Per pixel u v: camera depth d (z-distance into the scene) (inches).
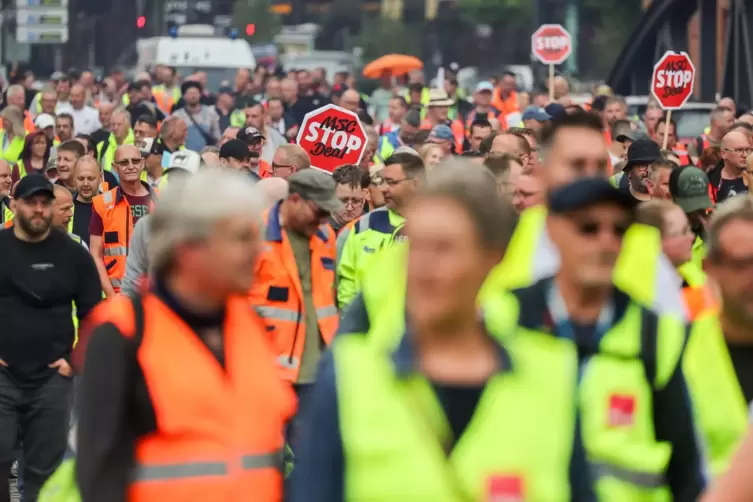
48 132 2583.7
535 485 444.1
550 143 728.3
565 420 449.1
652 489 535.2
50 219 1019.3
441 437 441.1
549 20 6628.9
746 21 3486.7
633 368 538.0
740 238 606.9
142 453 523.2
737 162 1631.4
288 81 3368.6
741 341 615.8
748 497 408.5
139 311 532.1
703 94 4237.2
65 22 5959.6
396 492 436.8
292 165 1482.5
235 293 535.8
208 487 524.1
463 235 440.1
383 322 469.7
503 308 550.3
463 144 2691.9
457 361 447.5
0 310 1023.6
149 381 524.1
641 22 4338.1
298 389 1007.0
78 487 520.7
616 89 4608.8
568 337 544.1
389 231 1116.5
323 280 1030.4
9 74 4977.9
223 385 534.0
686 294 770.2
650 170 1259.2
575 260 548.7
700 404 610.2
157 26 6840.6
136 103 3287.4
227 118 2999.5
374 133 2078.0
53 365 1029.2
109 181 1729.8
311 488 442.9
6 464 1031.6
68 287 1031.6
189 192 531.2
